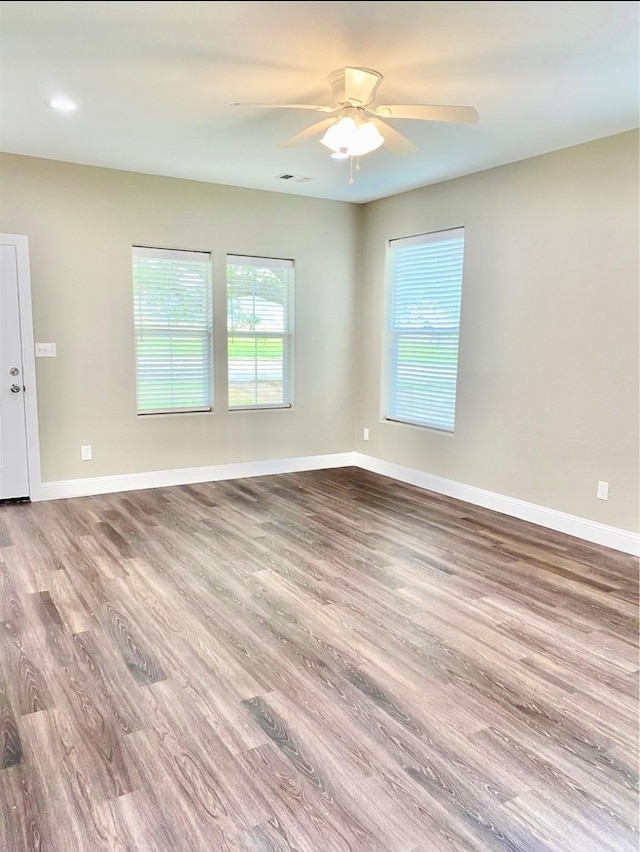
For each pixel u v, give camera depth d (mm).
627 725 2084
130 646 2523
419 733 2020
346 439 6090
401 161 4168
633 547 3666
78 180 4414
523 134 3551
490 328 4473
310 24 2270
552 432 4090
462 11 2154
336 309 5789
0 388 4367
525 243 4148
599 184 3658
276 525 4156
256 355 5457
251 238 5203
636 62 2568
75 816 1646
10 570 3283
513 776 1830
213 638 2607
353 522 4258
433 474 5137
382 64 2617
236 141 3768
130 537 3838
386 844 1574
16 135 3703
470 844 1581
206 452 5301
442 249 4926
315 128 2738
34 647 2500
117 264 4645
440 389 5070
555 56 2521
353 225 5750
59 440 4621
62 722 2033
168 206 4789
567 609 2953
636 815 1688
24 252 4297
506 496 4473
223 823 1633
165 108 3195
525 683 2322
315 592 3092
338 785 1777
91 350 4637
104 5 2133
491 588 3184
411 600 3023
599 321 3730
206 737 1974
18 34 2375
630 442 3633
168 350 5023
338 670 2385
